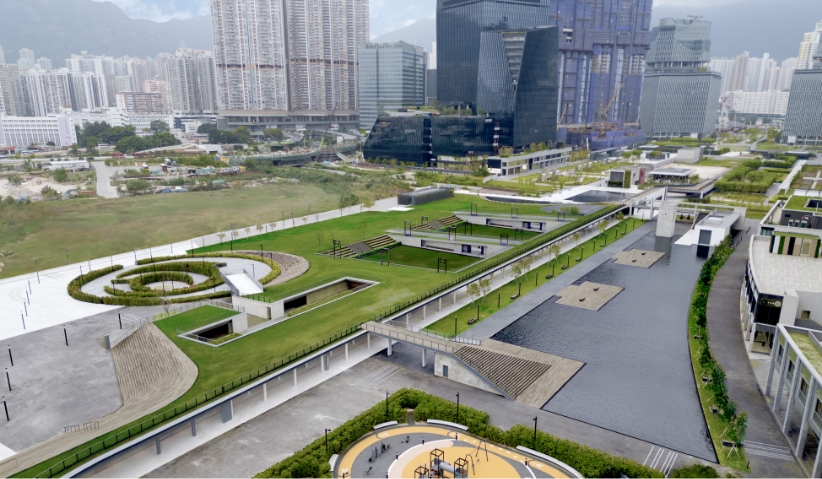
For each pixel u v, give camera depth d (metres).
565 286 135.75
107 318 111.75
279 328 99.12
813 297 94.44
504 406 80.69
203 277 135.62
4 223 178.62
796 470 66.50
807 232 132.38
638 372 91.38
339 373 90.50
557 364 93.69
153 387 80.06
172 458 67.94
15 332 104.56
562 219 191.25
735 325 111.12
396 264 143.00
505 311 118.75
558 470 65.12
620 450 70.38
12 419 74.69
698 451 70.25
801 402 68.75
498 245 158.50
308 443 71.06
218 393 76.12
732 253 166.38
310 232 181.38
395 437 72.50
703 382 87.12
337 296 115.88
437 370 90.38
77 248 165.12
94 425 70.44
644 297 128.00
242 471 65.44
